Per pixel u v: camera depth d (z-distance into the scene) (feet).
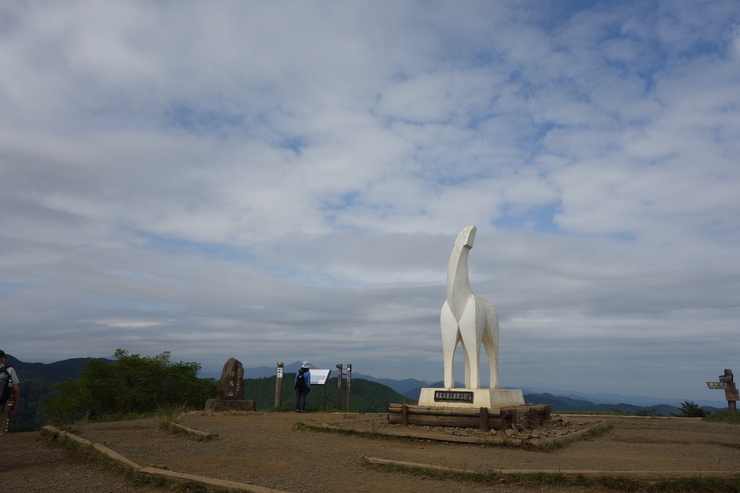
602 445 33.12
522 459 26.40
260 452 28.37
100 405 85.30
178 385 90.89
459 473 21.88
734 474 20.47
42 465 25.14
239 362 61.62
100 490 20.22
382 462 24.11
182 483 20.03
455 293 44.21
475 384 41.96
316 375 69.41
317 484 20.74
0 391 24.98
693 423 51.49
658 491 19.92
